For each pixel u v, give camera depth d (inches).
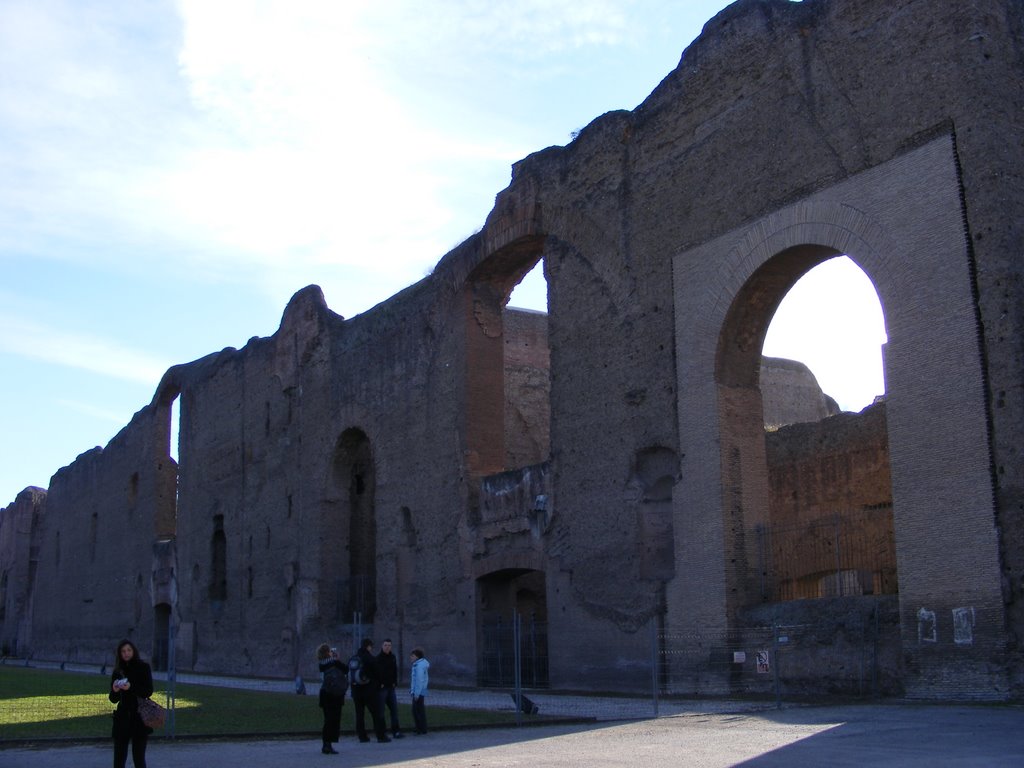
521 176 1238.9
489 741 614.9
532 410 1646.2
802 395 1888.5
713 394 964.0
